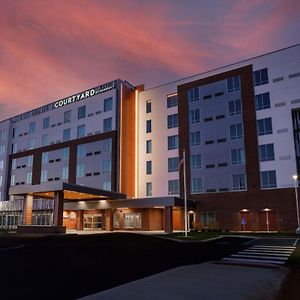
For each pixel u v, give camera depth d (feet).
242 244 79.77
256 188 136.05
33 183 209.26
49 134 209.46
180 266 44.65
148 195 168.86
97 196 147.13
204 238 97.66
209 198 146.61
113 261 48.67
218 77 156.46
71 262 46.55
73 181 186.39
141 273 38.68
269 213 132.67
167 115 172.04
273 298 26.73
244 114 145.38
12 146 234.58
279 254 59.16
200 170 152.15
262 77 144.66
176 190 160.45
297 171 129.90
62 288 29.86
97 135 181.47
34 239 86.43
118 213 158.71
